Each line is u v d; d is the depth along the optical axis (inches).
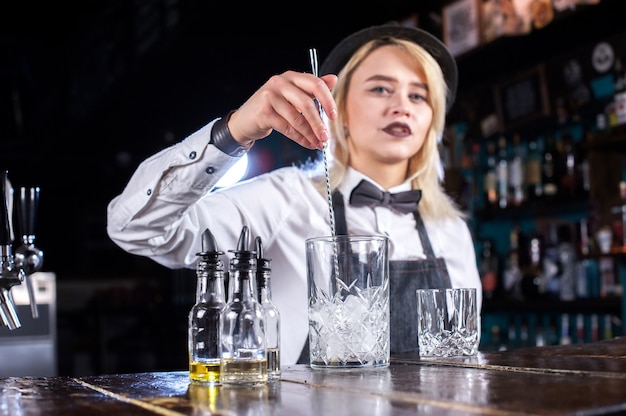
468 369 50.3
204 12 189.3
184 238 69.2
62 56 335.6
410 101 81.7
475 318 59.4
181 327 315.3
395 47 82.4
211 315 47.7
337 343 52.1
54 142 364.5
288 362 75.4
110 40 261.1
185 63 231.1
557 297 144.0
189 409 37.2
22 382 50.3
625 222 128.3
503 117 156.3
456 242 86.0
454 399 37.1
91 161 397.4
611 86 141.1
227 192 75.8
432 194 85.2
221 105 265.9
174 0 202.4
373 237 52.7
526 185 148.5
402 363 55.7
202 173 60.7
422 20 167.9
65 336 376.8
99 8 293.1
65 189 415.8
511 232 163.6
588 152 131.4
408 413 34.1
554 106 149.1
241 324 45.4
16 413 37.5
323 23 199.0
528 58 151.7
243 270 46.1
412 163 85.2
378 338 52.4
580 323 145.1
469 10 150.9
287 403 38.2
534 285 148.4
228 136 58.9
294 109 55.2
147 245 66.7
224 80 245.8
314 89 53.6
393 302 76.2
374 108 80.4
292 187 78.9
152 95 269.4
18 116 385.4
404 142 80.4
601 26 134.5
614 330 140.3
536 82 148.0
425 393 39.6
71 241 417.7
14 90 371.9
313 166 89.6
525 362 52.5
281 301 76.8
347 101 82.9
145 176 62.8
